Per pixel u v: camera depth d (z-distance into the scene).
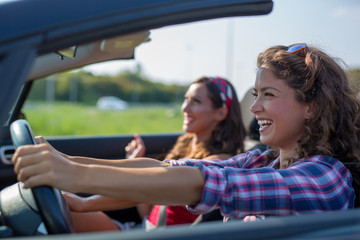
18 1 0.75
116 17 0.77
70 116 15.69
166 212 1.76
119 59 1.45
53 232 0.84
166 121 17.92
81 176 0.80
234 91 2.10
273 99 1.09
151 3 0.79
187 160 1.35
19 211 0.93
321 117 1.08
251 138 2.33
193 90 2.05
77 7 0.76
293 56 1.09
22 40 0.71
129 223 2.00
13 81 0.69
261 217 1.08
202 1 0.83
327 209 0.97
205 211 0.91
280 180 0.95
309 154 1.09
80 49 1.21
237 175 0.94
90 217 1.49
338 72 1.12
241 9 0.87
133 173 0.85
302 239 0.68
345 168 1.11
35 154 0.79
